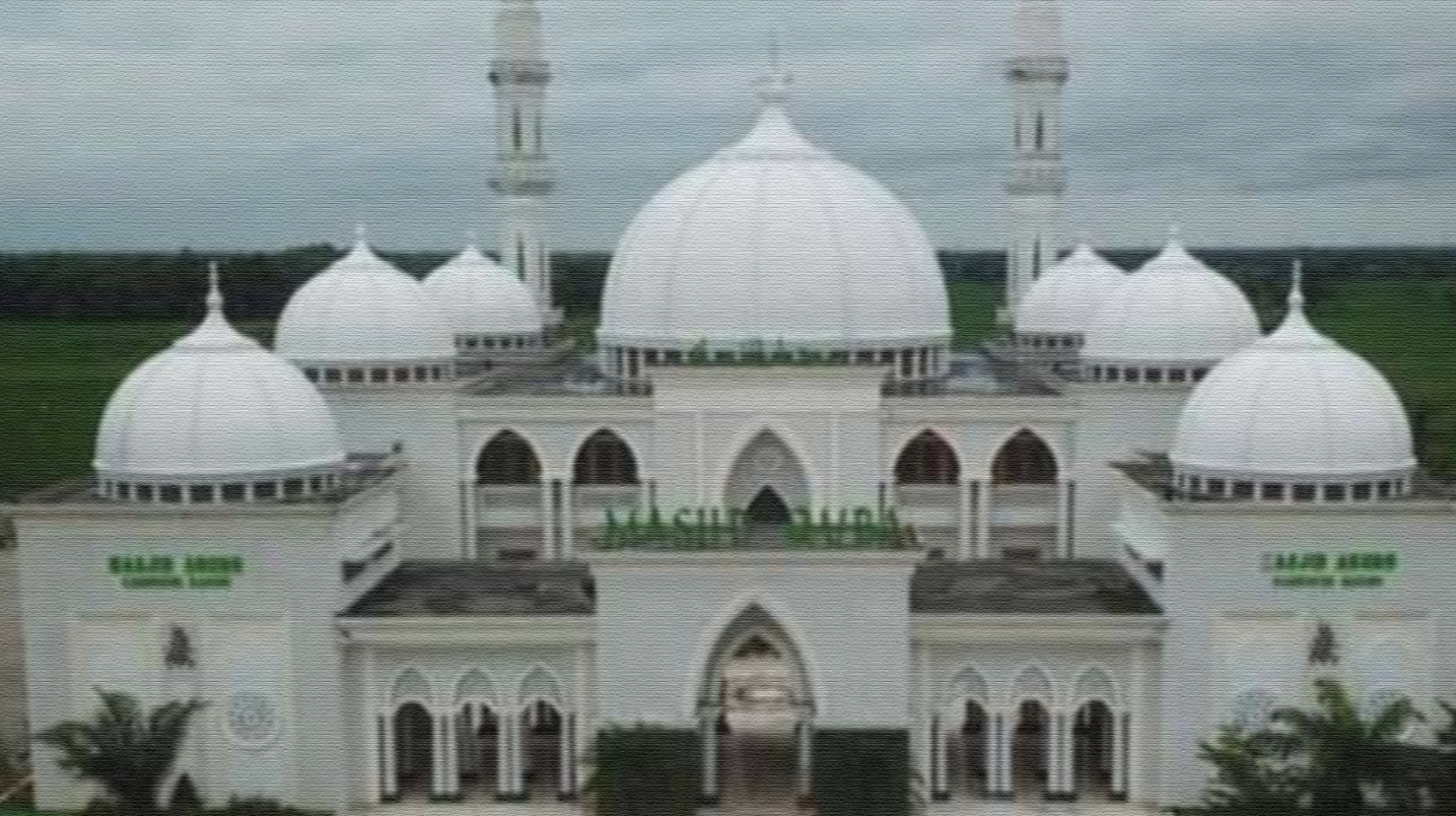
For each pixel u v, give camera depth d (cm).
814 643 4688
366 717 4856
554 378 6775
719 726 5269
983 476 6081
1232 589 4784
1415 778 4116
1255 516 4759
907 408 6016
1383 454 4856
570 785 4866
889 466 6047
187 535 4812
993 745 4847
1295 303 5119
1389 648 4816
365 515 5241
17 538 4847
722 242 6147
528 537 6244
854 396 5650
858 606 4681
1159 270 6344
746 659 6238
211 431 4875
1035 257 8019
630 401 6075
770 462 5747
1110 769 4994
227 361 5012
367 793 4862
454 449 6159
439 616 4822
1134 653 4822
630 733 4650
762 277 6072
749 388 5653
